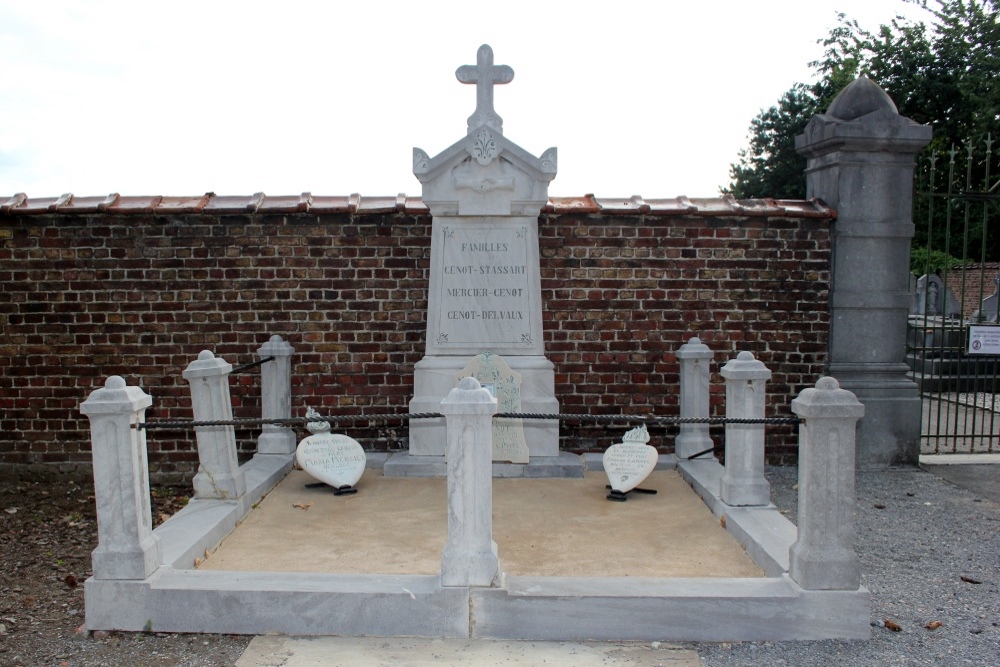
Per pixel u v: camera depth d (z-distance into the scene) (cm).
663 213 721
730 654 379
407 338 728
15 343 719
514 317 680
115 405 395
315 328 727
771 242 732
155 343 721
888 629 407
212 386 546
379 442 736
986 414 1076
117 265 715
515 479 657
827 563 391
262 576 411
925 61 2156
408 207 711
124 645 388
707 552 487
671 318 734
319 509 573
